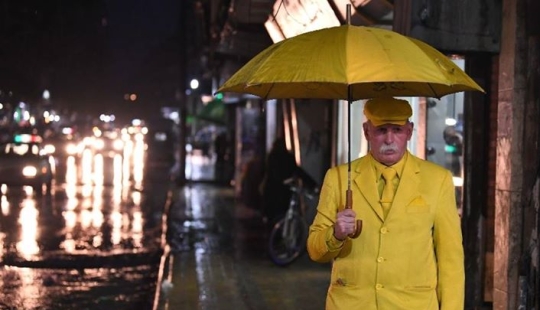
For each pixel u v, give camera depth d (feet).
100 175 99.76
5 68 89.56
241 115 70.85
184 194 74.13
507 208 22.76
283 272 35.04
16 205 62.49
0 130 132.98
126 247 43.16
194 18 102.89
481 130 25.32
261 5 38.52
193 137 195.52
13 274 35.81
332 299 12.60
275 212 42.50
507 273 22.79
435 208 12.36
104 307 30.17
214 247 42.45
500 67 23.25
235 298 29.60
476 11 23.16
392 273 12.13
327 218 12.73
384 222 12.22
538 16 22.11
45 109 159.33
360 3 25.96
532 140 22.26
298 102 44.60
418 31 22.67
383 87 14.25
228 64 67.41
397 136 12.32
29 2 86.94
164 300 29.04
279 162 42.29
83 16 124.88
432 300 12.31
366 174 12.52
